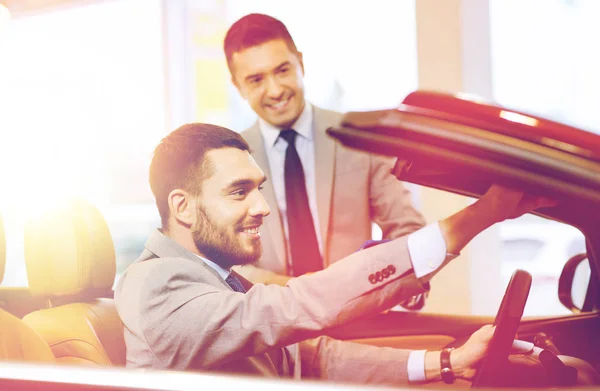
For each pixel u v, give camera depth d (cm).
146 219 538
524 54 500
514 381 112
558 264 529
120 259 529
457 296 358
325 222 222
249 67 211
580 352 150
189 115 487
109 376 97
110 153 526
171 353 113
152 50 493
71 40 509
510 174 88
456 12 360
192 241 126
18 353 120
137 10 490
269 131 221
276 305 104
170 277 116
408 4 380
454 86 365
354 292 99
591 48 518
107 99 512
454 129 88
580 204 91
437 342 173
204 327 109
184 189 123
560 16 518
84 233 150
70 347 137
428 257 96
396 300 98
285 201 222
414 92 96
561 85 519
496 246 361
